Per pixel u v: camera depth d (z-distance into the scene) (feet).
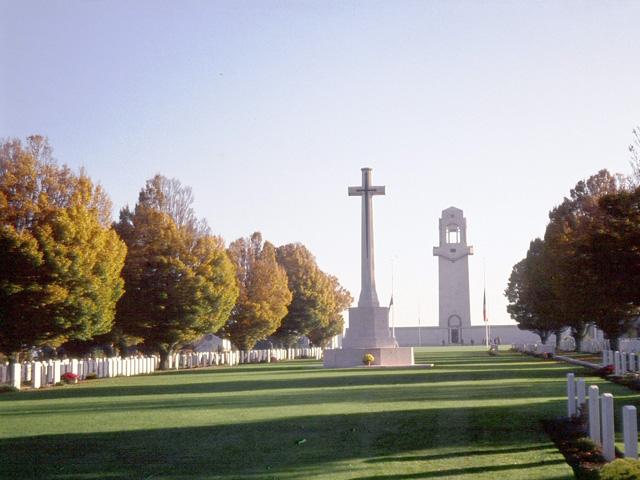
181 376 172.45
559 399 88.69
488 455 50.29
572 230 202.49
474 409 78.74
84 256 145.89
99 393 116.37
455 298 528.63
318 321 342.23
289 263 339.77
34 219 143.43
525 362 207.21
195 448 55.42
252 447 55.42
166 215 207.41
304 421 71.20
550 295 237.45
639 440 54.08
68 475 45.68
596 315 179.01
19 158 145.28
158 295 203.31
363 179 222.89
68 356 213.05
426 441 56.70
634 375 118.42
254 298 276.21
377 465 47.19
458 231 533.96
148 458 51.31
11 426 71.36
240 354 278.46
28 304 141.08
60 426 70.90
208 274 208.23
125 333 208.54
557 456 49.47
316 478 43.24
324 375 164.55
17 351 148.97
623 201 112.78
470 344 524.93
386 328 222.07
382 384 124.67
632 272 111.04
